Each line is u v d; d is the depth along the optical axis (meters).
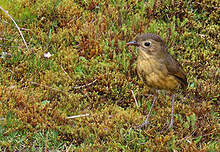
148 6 13.55
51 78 10.88
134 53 11.73
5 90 10.02
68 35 12.16
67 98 10.47
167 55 9.66
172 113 10.15
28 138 9.32
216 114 10.77
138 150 9.35
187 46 12.71
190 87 11.39
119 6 13.24
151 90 10.32
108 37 12.30
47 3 12.75
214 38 13.02
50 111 9.90
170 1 13.58
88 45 11.91
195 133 9.98
